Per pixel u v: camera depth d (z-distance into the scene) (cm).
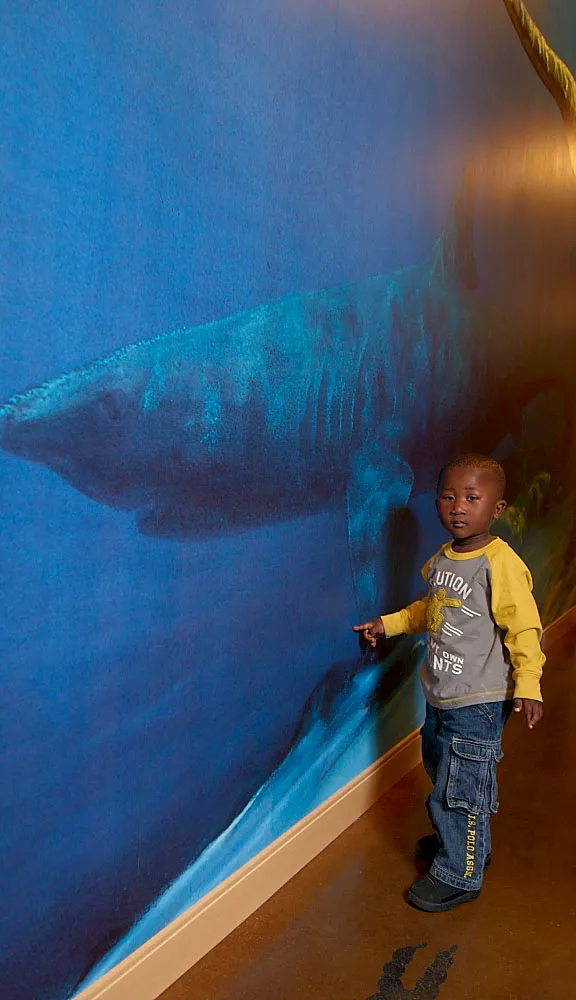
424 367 264
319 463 210
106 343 140
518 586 210
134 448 149
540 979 184
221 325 167
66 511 137
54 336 130
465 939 197
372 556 244
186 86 150
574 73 396
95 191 134
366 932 199
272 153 177
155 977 172
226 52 160
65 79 126
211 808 184
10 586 129
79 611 142
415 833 246
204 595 173
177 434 159
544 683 390
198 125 154
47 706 138
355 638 240
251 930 198
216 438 170
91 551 143
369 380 229
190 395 161
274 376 187
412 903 210
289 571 203
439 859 214
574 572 498
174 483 160
